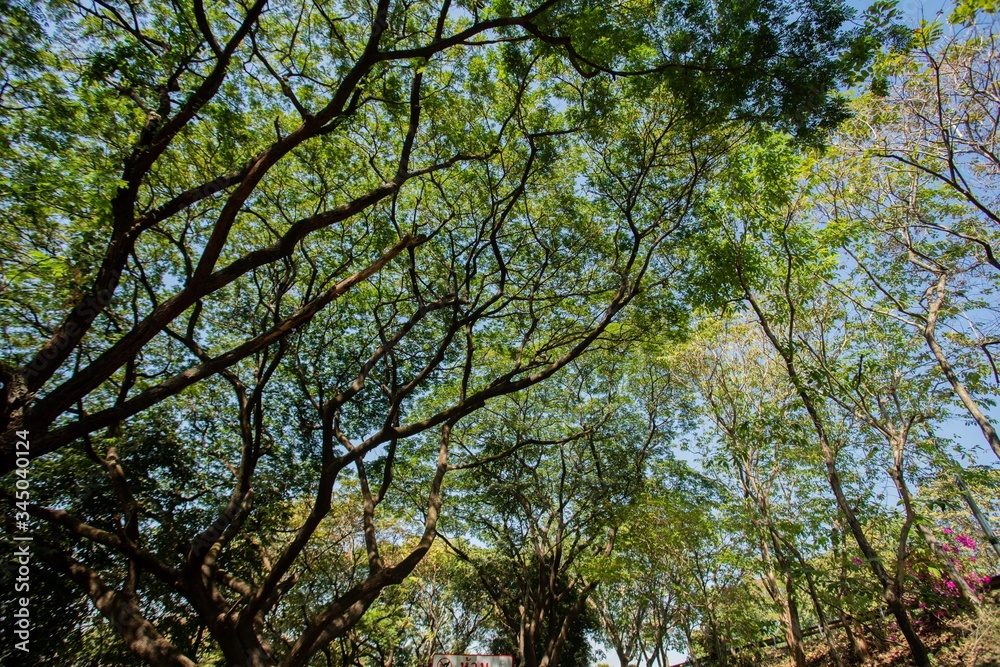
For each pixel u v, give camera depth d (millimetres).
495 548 21281
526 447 19078
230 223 6539
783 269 12117
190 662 8148
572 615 17516
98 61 7648
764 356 15656
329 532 17641
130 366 10328
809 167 11242
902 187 12484
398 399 10180
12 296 8891
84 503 11477
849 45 8477
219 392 14141
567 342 13367
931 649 13016
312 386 14031
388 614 20250
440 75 11203
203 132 10641
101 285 6793
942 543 14008
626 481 18156
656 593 18078
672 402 19156
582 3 9250
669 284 12750
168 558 11945
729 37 8969
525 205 13039
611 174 11812
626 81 10406
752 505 15047
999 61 10414
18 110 8039
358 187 12578
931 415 12625
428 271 14109
